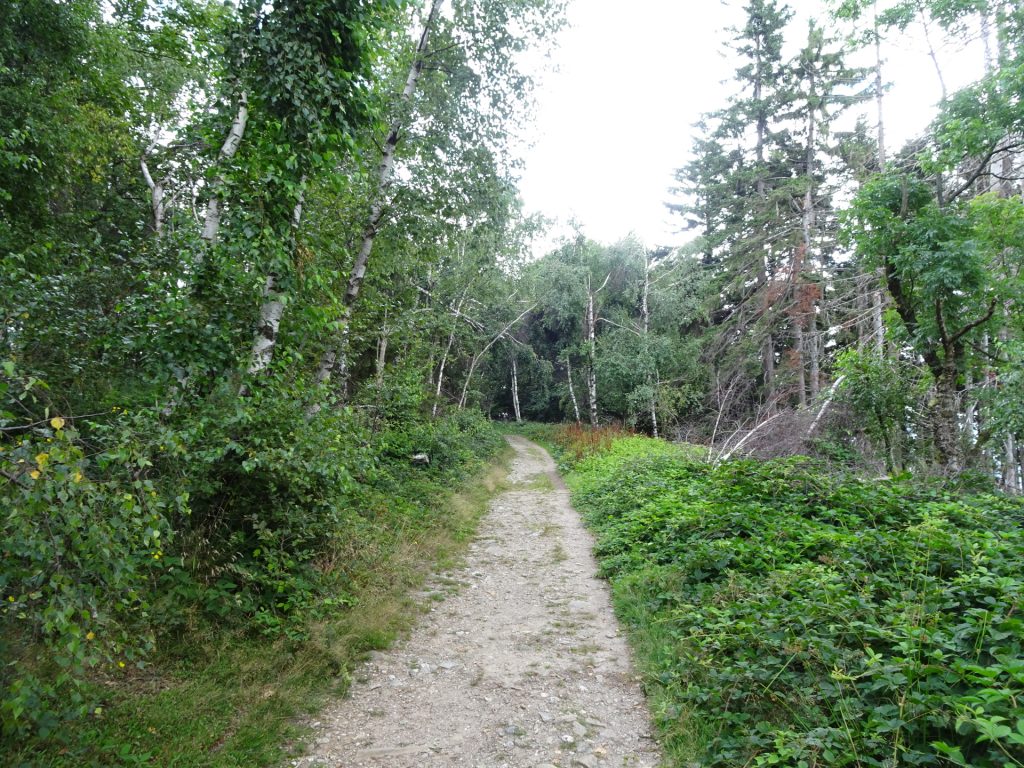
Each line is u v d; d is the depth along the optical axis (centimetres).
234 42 576
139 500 288
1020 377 933
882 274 1245
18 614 250
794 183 1973
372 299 1086
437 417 1956
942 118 1037
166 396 481
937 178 1087
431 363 1577
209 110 753
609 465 1427
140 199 1240
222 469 482
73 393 541
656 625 492
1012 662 266
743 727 319
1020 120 948
